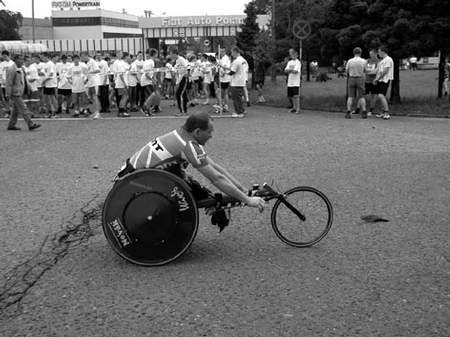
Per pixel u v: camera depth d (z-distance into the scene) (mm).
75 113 18547
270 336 3977
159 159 5348
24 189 8406
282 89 33344
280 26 37938
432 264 5332
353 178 8844
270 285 4863
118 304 4543
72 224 6688
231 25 49719
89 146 12117
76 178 9039
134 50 64750
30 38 88062
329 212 5883
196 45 53188
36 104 21422
